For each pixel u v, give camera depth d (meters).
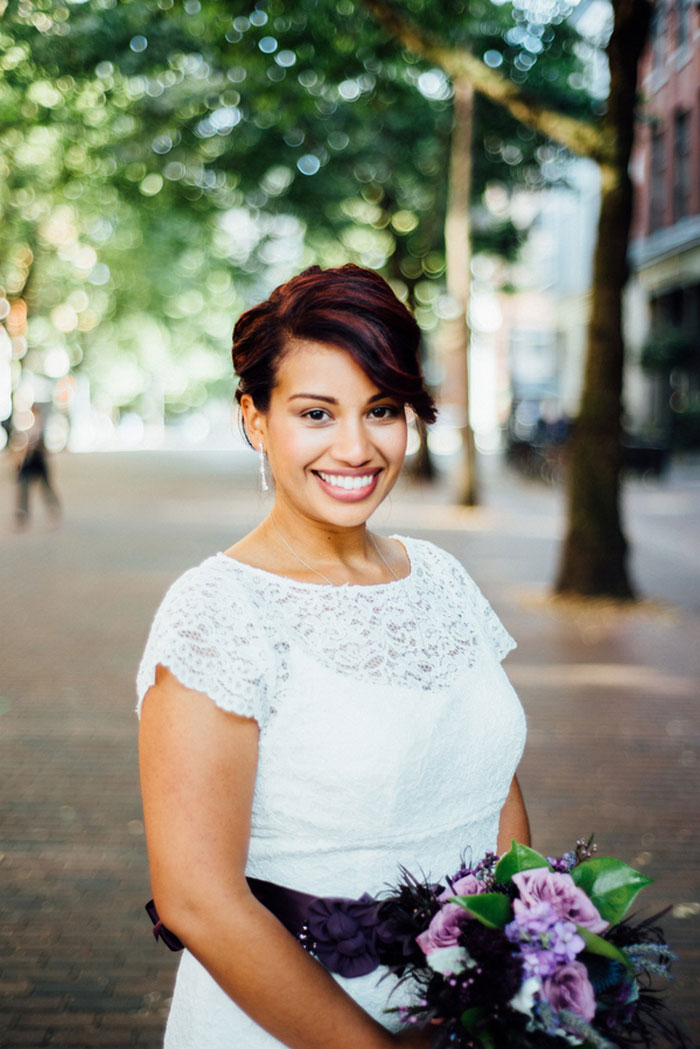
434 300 23.14
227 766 1.30
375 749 1.37
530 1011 1.19
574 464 9.80
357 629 1.45
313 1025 1.28
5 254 27.03
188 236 23.42
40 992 3.25
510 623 8.88
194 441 52.03
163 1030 3.07
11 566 11.94
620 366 9.66
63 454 37.34
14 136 15.69
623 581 9.75
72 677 7.02
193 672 1.30
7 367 37.19
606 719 6.20
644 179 28.39
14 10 11.26
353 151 18.25
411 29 9.08
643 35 8.91
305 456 1.46
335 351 1.43
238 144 17.25
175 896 1.27
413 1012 1.28
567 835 4.51
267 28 10.26
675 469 25.69
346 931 1.36
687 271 26.45
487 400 46.34
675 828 4.59
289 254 22.77
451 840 1.47
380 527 15.24
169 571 11.66
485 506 18.66
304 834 1.38
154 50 12.21
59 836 4.43
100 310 33.62
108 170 17.22
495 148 18.53
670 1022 1.40
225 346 40.25
